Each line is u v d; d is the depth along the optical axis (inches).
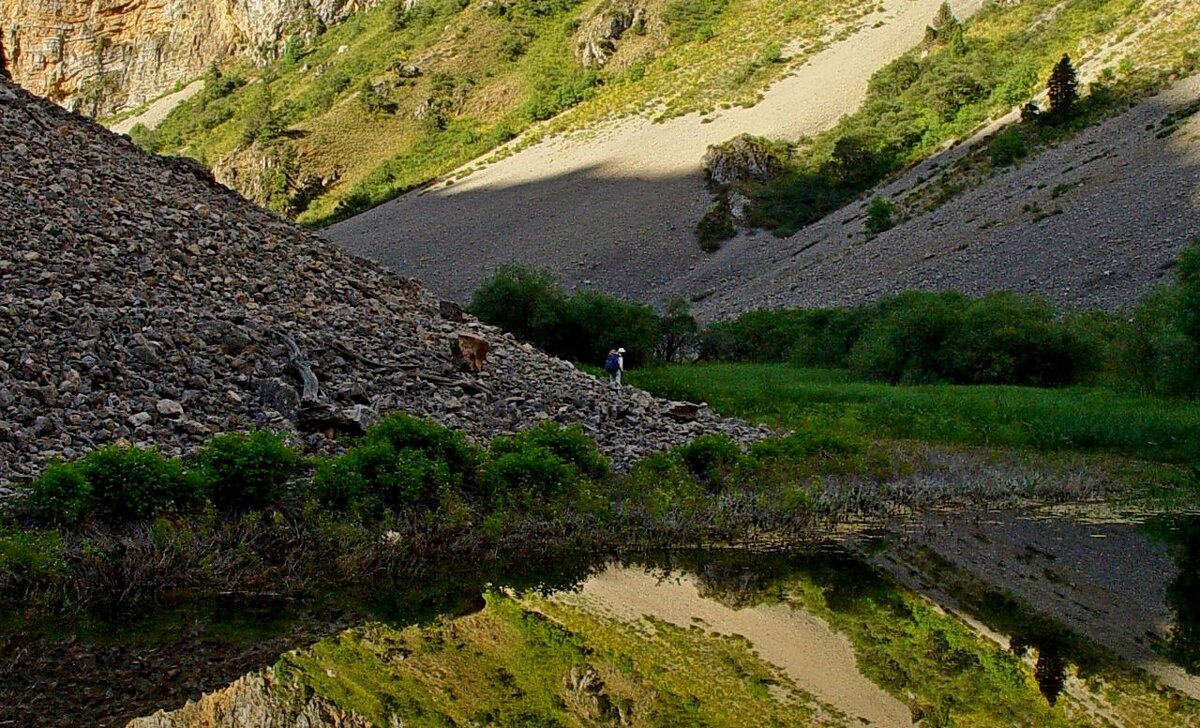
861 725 327.3
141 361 593.0
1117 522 615.8
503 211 4320.9
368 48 7047.2
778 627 420.2
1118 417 900.6
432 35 6835.6
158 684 347.9
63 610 399.9
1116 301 1765.5
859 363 1557.6
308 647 386.6
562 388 781.9
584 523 547.5
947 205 2795.3
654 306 3149.6
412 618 423.5
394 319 785.6
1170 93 2728.8
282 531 478.9
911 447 826.8
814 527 586.2
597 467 620.1
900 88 4156.0
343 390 635.5
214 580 435.2
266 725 319.9
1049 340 1349.7
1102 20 3641.7
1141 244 1937.7
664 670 372.8
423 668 368.8
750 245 3486.7
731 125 4530.0
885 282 2411.4
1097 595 470.9
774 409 1051.9
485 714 332.2
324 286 791.7
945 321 1418.6
